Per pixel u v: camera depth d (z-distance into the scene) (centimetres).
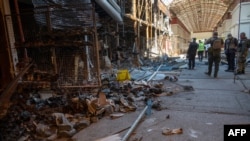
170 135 324
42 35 520
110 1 891
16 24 554
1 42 523
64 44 507
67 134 329
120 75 663
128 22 1372
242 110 429
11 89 357
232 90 605
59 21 552
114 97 518
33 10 561
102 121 391
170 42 2662
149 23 1711
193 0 2614
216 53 816
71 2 613
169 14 2670
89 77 527
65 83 530
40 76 520
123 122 381
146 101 499
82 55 538
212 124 360
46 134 333
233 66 980
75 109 428
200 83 726
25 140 318
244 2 1576
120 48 1183
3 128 332
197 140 306
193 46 1104
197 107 457
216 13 3438
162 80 796
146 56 1612
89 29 500
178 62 1512
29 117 387
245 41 872
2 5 518
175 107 461
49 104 463
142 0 1520
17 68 514
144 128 354
